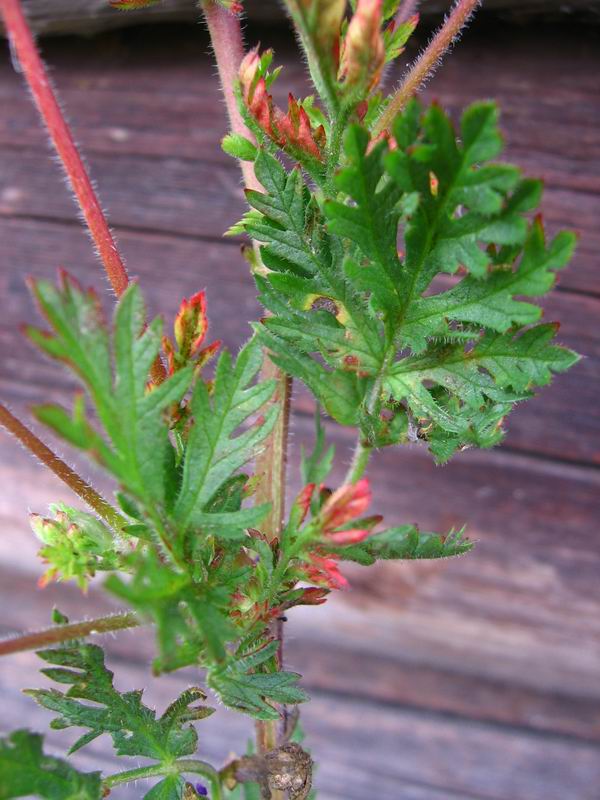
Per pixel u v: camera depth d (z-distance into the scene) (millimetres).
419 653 384
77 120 340
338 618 385
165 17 301
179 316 151
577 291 307
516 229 116
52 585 410
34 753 124
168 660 107
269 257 141
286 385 164
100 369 110
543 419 327
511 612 361
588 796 371
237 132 160
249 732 396
